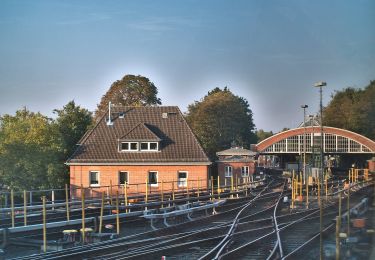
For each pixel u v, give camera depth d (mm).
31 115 44156
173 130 51094
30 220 23250
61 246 18141
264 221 25484
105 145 49406
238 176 59344
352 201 32906
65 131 52469
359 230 20375
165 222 25031
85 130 54406
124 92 86750
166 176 47969
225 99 88750
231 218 27547
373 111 54094
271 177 65375
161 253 17203
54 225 20594
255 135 103375
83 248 17516
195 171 47875
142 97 86875
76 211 25188
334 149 64188
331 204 31688
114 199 30641
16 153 39688
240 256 17438
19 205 29219
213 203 30562
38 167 40344
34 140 41062
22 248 18500
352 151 63812
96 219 22188
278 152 76938
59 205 25922
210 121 87750
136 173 47969
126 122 51906
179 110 53500
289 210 30578
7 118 43312
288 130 75062
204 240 19438
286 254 17312
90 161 47688
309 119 47062
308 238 20688
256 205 34250
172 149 49125
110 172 47844
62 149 44812
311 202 34375
